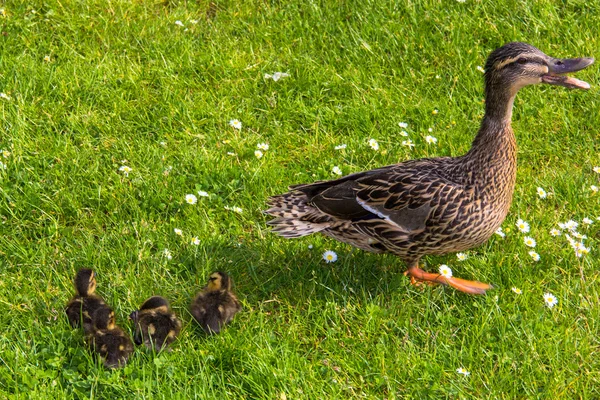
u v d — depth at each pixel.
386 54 12.17
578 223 9.43
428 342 7.99
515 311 8.35
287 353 7.74
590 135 11.06
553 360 7.70
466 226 8.20
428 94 11.66
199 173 10.02
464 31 12.39
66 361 7.61
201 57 11.88
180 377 7.48
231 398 7.39
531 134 11.02
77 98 11.05
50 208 9.50
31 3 12.48
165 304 7.87
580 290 8.57
